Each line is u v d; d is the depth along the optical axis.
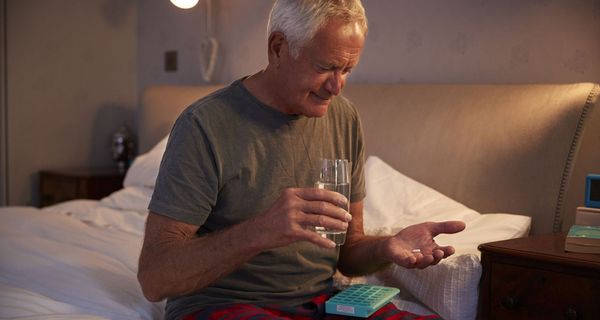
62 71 3.88
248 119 1.42
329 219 1.18
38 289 1.69
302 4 1.33
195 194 1.33
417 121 2.33
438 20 2.44
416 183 2.19
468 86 2.28
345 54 1.33
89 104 3.98
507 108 2.12
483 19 2.31
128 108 4.09
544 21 2.15
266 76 1.44
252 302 1.41
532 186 2.02
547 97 2.05
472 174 2.16
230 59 3.33
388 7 2.60
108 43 4.01
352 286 1.51
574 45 2.08
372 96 2.50
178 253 1.26
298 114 1.46
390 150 2.38
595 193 1.65
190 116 1.37
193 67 3.58
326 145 1.53
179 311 1.41
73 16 3.89
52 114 3.88
